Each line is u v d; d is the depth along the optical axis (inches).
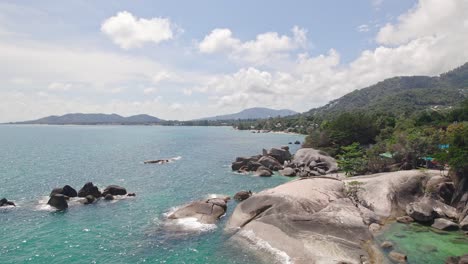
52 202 1544.0
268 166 2679.6
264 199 1310.3
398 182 1524.4
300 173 2425.0
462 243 1058.1
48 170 2647.6
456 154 1407.5
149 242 1125.1
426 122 3649.1
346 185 1545.3
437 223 1207.6
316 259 927.0
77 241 1137.4
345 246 997.8
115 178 2322.8
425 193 1473.9
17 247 1085.8
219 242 1110.4
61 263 975.0
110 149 4510.3
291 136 7682.1
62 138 7091.5
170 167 2834.6
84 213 1455.5
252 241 1083.9
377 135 3415.4
